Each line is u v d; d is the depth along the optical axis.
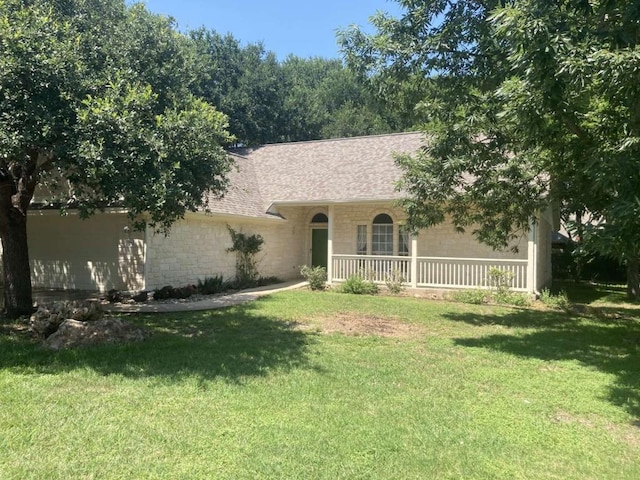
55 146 6.66
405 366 6.73
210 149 8.02
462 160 8.95
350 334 8.89
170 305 12.16
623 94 5.83
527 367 6.88
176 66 9.79
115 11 9.83
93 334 7.68
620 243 5.58
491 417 4.90
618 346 8.32
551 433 4.54
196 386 5.60
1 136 6.16
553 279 23.11
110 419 4.57
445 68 8.27
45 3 8.45
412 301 13.48
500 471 3.77
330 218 16.89
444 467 3.80
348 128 38.25
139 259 13.82
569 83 5.79
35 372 6.09
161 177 6.77
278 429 4.41
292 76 40.09
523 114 6.21
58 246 15.48
